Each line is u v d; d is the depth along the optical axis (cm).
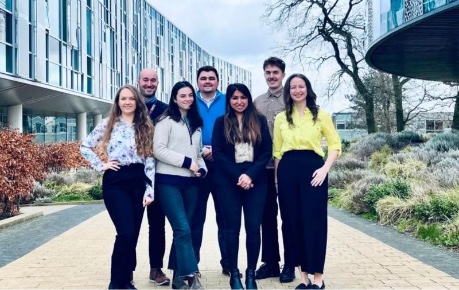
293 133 512
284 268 550
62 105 3034
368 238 833
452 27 1440
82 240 826
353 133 4928
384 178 1293
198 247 558
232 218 503
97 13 3269
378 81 3491
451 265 631
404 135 2469
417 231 859
